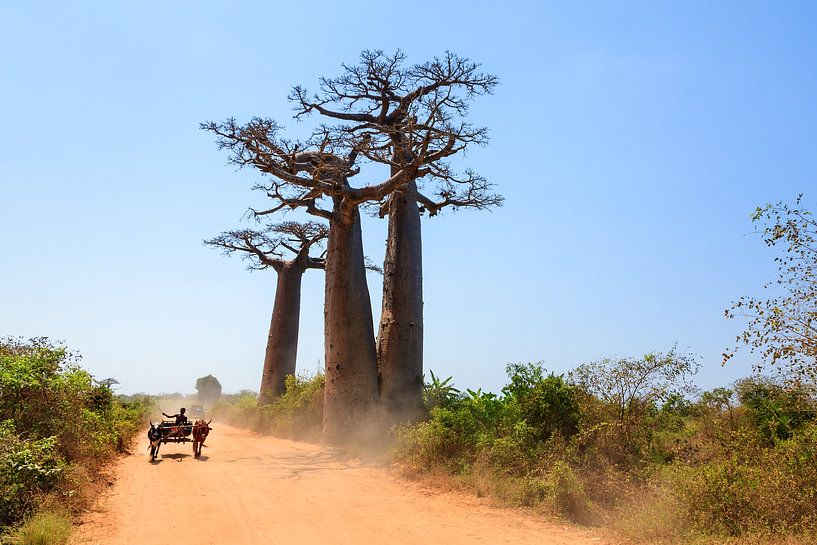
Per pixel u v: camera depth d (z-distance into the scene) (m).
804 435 6.44
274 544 6.14
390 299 18.56
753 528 5.65
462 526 7.13
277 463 13.26
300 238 30.81
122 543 6.20
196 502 8.49
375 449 14.64
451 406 17.08
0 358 9.47
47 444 7.76
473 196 19.17
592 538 6.63
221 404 40.97
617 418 9.30
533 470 8.98
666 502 6.54
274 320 30.77
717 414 9.22
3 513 6.42
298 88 18.78
